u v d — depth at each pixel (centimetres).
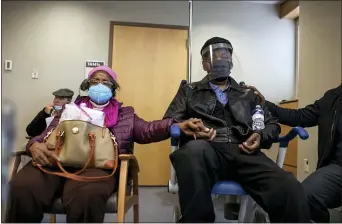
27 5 271
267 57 280
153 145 253
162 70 279
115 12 282
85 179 114
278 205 107
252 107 140
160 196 220
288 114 156
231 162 121
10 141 94
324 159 143
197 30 279
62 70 271
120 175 117
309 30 245
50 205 112
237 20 283
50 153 117
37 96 264
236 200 159
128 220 153
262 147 130
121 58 279
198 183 103
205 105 137
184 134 126
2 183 96
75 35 277
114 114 139
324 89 224
